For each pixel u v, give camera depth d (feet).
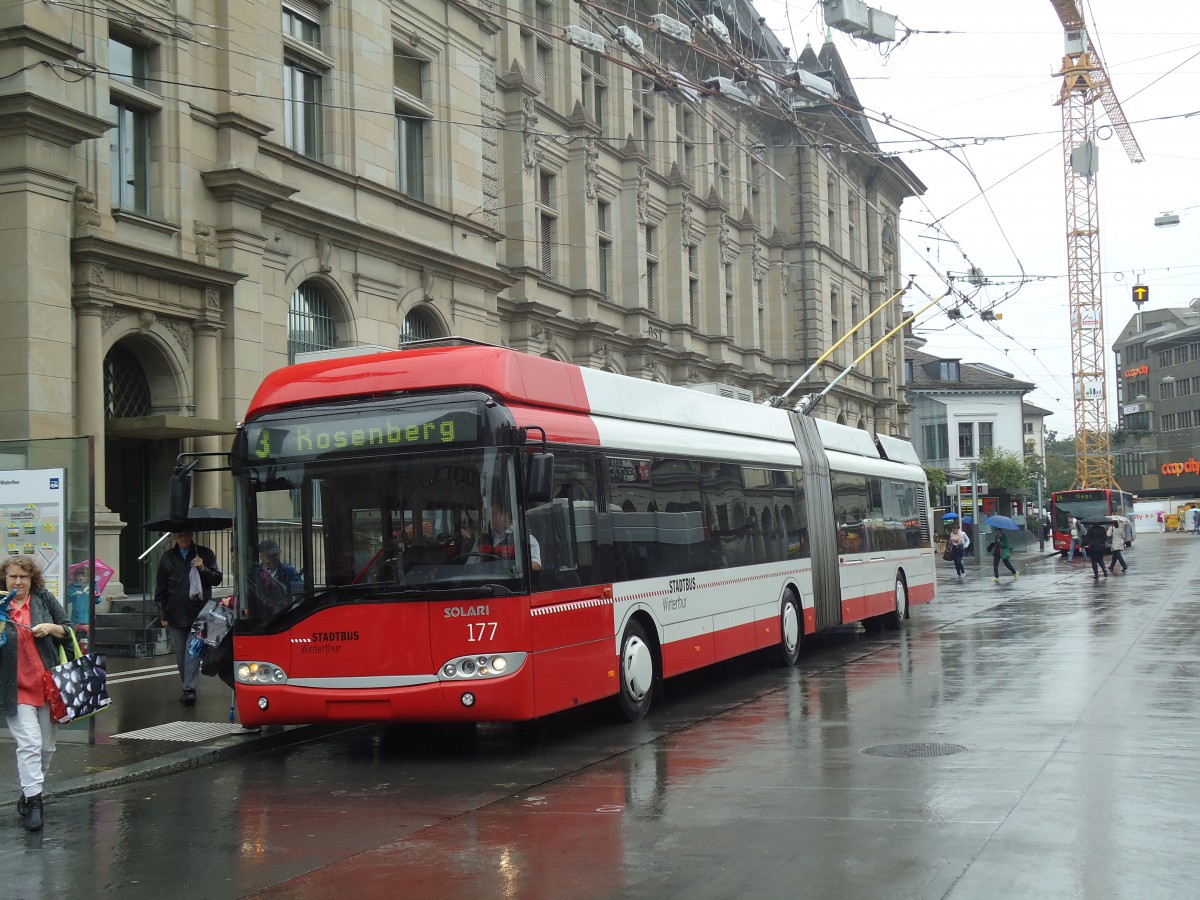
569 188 110.11
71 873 23.34
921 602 79.82
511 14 102.32
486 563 33.04
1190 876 20.53
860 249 179.83
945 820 24.67
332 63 76.33
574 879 21.47
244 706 34.53
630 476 41.06
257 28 69.82
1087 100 204.74
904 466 79.92
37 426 55.42
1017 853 22.04
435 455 33.65
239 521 35.01
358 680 33.30
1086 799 26.25
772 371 153.99
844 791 27.76
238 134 67.46
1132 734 34.12
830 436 65.87
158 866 23.62
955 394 286.05
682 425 46.68
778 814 25.72
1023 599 96.63
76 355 58.39
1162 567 141.28
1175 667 49.19
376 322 78.59
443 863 22.97
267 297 69.67
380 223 79.20
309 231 73.00
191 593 43.27
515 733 38.73
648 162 123.24
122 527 60.23
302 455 34.63
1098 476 273.95
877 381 186.39
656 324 123.24
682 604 44.19
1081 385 274.16
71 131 57.36
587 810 26.96
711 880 21.02
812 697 44.65
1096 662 51.62
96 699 27.63
